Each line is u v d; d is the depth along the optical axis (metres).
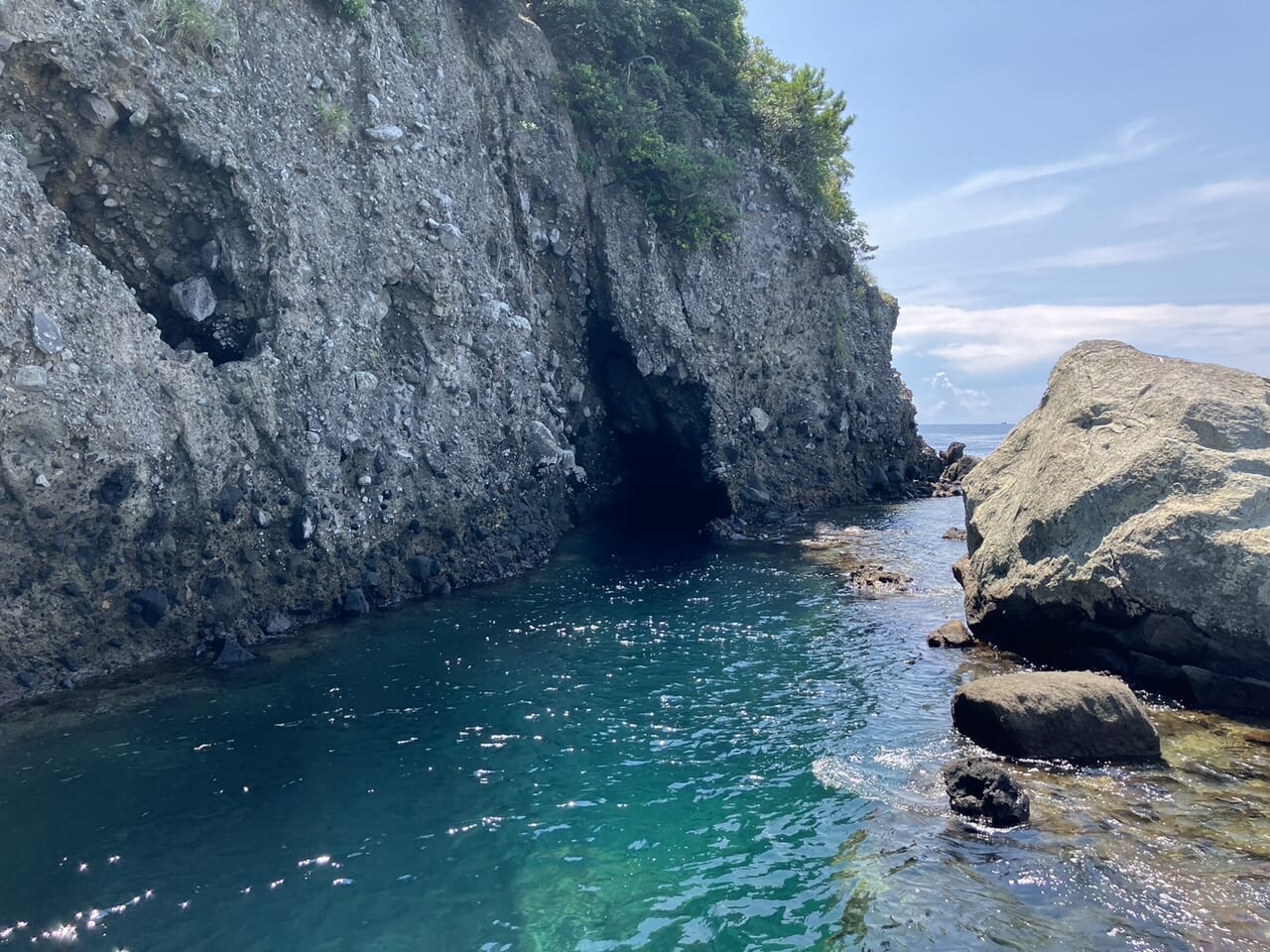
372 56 21.84
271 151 18.66
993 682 12.43
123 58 15.77
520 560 24.30
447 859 9.34
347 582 19.44
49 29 14.77
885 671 15.44
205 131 17.03
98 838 9.71
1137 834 9.38
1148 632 13.58
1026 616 15.68
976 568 17.80
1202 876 8.55
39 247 14.08
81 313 14.55
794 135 37.88
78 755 11.85
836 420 38.75
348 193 20.69
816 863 9.16
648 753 12.08
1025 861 8.95
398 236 21.62
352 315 20.30
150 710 13.48
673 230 31.23
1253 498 13.05
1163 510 13.70
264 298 18.28
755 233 34.78
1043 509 15.90
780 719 13.24
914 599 20.91
